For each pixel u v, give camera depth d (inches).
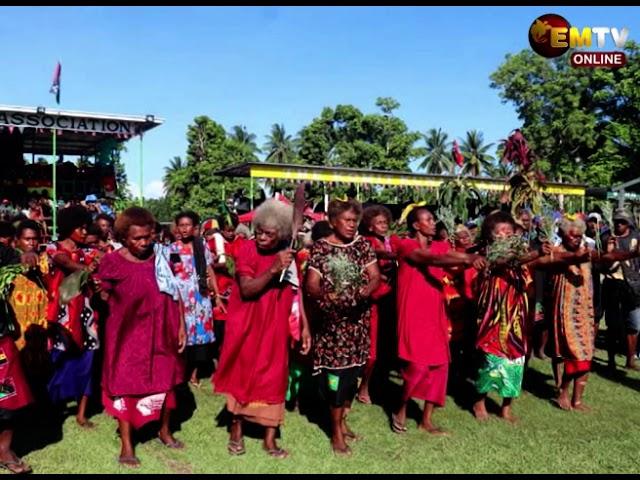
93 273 180.2
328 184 904.9
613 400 238.5
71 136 681.6
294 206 169.8
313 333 190.5
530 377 268.5
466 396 240.4
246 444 182.5
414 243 196.2
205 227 297.3
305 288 179.3
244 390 169.9
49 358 183.9
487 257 203.9
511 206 258.5
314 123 2197.3
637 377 275.3
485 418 212.5
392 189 912.9
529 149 259.8
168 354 172.4
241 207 513.7
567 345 221.5
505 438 193.5
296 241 172.6
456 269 246.1
